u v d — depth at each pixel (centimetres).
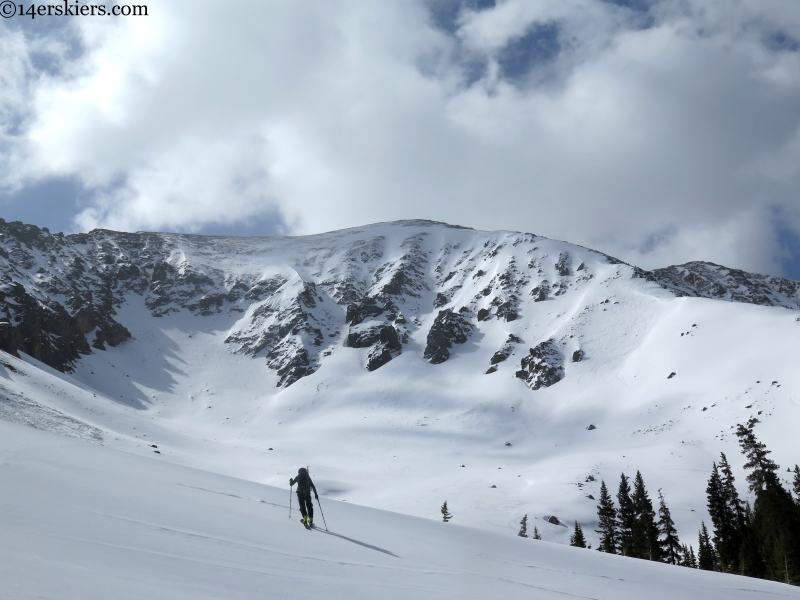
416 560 1472
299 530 1611
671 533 6662
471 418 15875
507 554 1970
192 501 1717
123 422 10806
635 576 2012
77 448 2461
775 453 10031
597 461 11125
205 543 1162
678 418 12938
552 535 7881
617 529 7438
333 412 17038
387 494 9862
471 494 9756
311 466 11544
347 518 2216
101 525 1124
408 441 14350
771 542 5362
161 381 19575
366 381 19150
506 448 13762
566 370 17812
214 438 14362
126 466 2242
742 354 14338
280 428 16262
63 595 664
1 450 1959
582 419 14725
